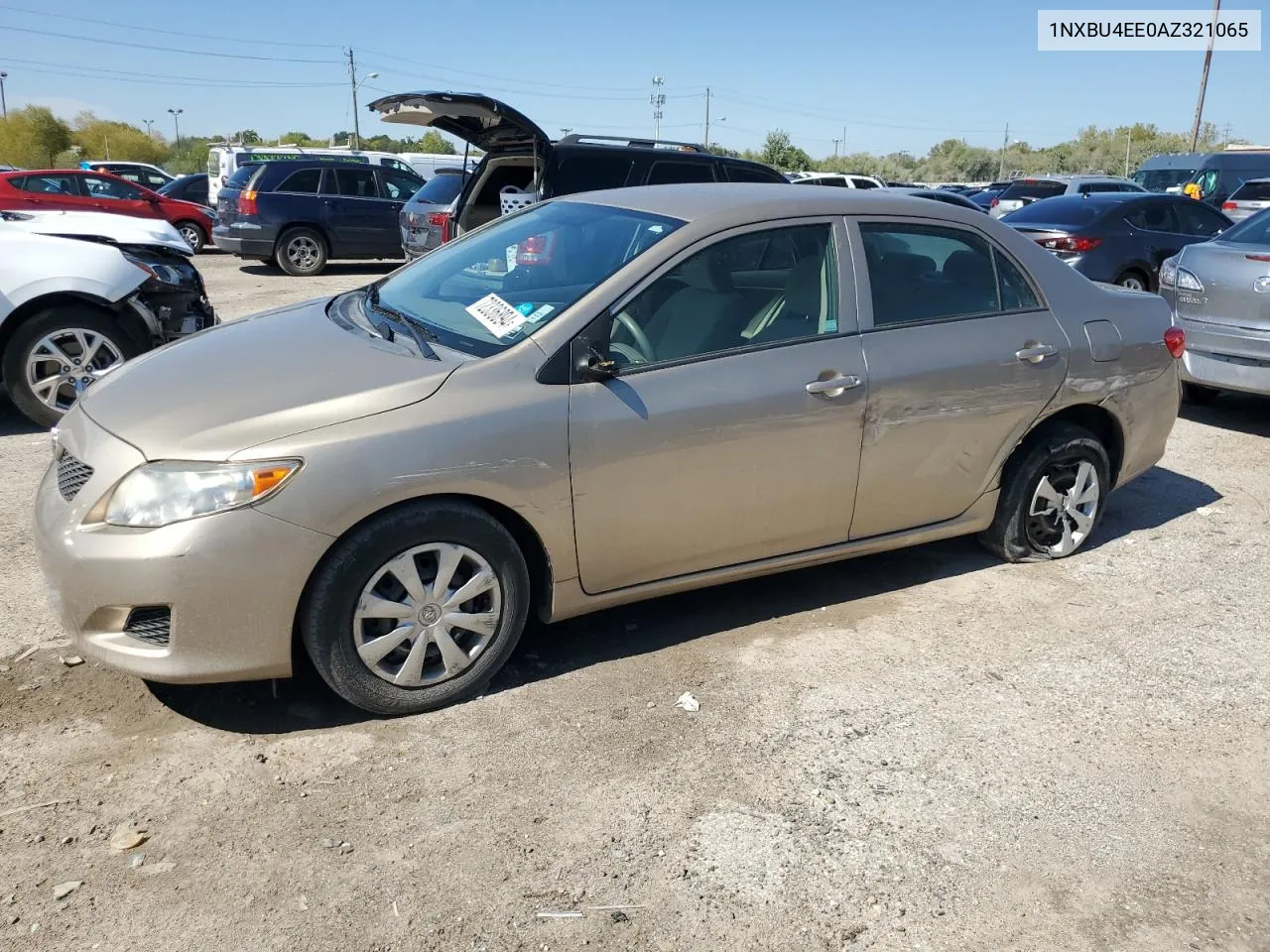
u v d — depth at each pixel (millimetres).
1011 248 4410
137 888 2543
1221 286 6879
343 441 3012
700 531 3676
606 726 3312
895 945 2453
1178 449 6742
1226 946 2486
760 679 3643
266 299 13172
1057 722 3422
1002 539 4633
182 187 23906
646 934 2459
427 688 3301
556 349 3359
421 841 2750
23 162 63625
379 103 7809
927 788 3045
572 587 3498
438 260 4402
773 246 3828
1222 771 3182
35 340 6211
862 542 4145
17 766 3004
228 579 2918
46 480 3320
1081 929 2523
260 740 3180
